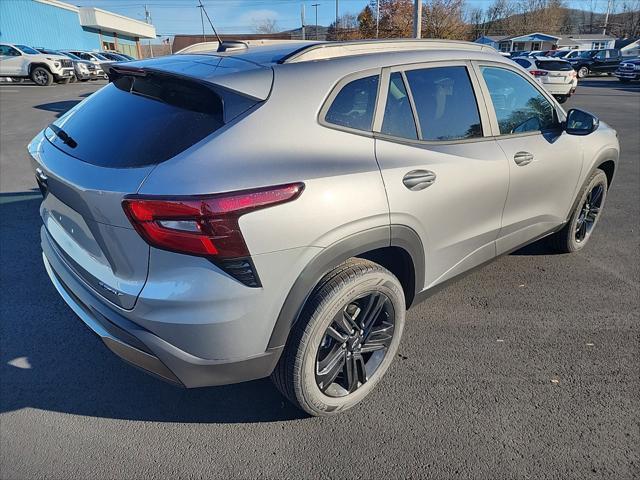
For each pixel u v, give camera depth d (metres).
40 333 3.09
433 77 2.60
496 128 2.94
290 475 2.12
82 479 2.09
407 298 2.65
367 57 2.34
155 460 2.19
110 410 2.48
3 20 30.69
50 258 2.46
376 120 2.29
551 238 4.15
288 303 1.97
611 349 2.95
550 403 2.51
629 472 2.11
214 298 1.80
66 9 38.22
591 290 3.65
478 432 2.33
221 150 1.83
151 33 59.81
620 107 16.05
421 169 2.36
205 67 2.15
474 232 2.83
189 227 1.72
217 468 2.15
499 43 62.06
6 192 5.89
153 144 1.90
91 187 1.85
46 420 2.41
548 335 3.09
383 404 2.51
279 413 2.47
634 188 6.31
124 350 1.99
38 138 2.57
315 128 2.06
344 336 2.29
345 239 2.05
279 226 1.85
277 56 2.22
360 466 2.16
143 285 1.85
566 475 2.10
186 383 1.96
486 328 3.17
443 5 43.00
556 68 18.45
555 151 3.29
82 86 21.58
